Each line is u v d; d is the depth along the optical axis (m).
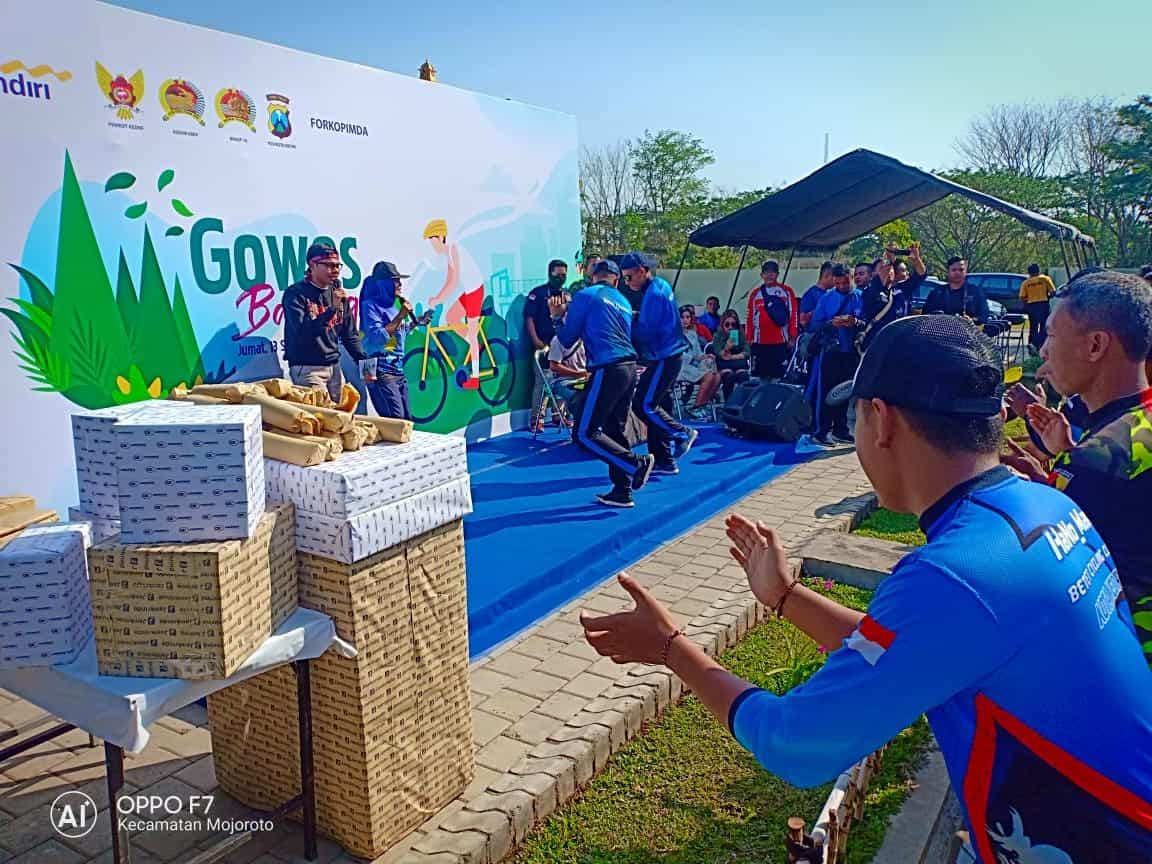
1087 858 1.21
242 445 2.17
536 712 3.53
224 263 6.21
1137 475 2.08
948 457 1.33
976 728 1.26
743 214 11.37
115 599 2.11
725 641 4.25
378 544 2.54
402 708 2.71
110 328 5.55
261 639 2.30
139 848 2.77
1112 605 1.35
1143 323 2.21
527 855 2.82
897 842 2.79
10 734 3.37
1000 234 28.44
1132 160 28.84
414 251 7.86
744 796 3.10
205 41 5.95
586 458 8.09
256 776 2.95
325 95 6.87
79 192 5.32
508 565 5.09
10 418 5.11
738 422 8.94
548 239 9.70
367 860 2.67
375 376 7.19
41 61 5.07
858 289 9.65
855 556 5.33
